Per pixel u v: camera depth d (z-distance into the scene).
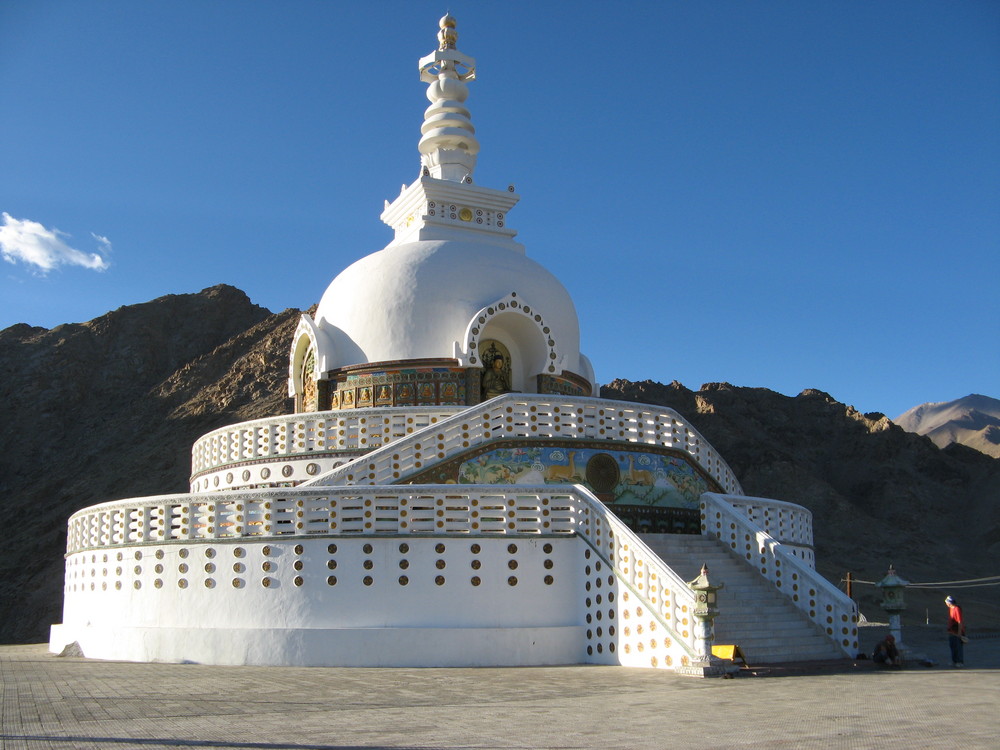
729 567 23.48
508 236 34.69
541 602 21.89
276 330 103.00
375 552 21.59
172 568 22.62
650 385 94.31
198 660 21.73
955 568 73.25
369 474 23.75
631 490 25.62
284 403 89.06
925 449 88.62
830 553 73.19
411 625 21.33
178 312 113.25
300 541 21.77
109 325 109.75
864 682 17.31
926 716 13.03
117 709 14.19
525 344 30.92
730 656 18.77
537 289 31.61
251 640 21.42
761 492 80.62
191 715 13.55
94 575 24.53
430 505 21.89
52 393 101.25
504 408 25.03
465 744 11.24
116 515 24.02
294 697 15.48
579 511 22.34
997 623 59.06
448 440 24.42
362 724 12.70
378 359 29.81
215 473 29.64
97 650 23.80
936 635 35.12
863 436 90.56
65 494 85.56
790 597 22.47
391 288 30.33
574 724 12.59
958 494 84.31
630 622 20.58
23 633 65.06
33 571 73.56
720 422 88.31
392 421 27.11
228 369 102.62
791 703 14.41
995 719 12.76
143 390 103.12
